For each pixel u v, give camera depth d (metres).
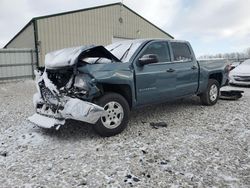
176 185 2.68
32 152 3.61
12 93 10.38
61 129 4.61
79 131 4.49
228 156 3.36
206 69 6.16
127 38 20.50
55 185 2.72
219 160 3.24
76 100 3.85
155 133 4.32
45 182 2.79
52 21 15.93
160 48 5.10
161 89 4.96
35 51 15.56
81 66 4.00
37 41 15.43
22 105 7.20
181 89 5.45
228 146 3.70
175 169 3.03
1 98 8.91
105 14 18.69
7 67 14.68
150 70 4.73
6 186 2.72
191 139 4.01
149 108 6.25
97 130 4.07
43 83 4.47
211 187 2.63
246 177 2.82
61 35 16.42
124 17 20.03
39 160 3.34
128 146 3.75
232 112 5.77
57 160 3.33
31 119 4.58
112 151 3.58
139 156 3.39
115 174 2.93
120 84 4.27
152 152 3.52
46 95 4.40
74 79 4.07
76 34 17.19
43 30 15.61
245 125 4.74
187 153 3.47
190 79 5.69
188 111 5.90
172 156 3.38
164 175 2.89
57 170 3.05
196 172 2.95
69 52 4.15
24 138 4.19
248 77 10.02
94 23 18.09
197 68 5.88
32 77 15.70
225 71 6.88
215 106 6.44
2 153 3.58
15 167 3.16
